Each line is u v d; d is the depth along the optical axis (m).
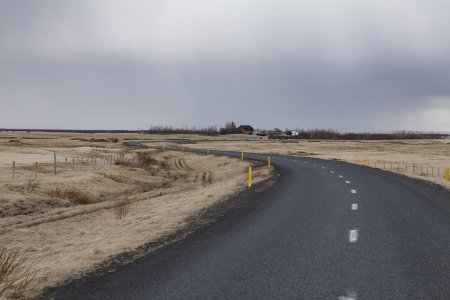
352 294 6.36
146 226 13.31
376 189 21.30
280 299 6.15
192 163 60.28
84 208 21.31
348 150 97.00
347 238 10.20
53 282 7.09
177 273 7.41
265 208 15.20
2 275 7.70
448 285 6.75
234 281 6.96
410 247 9.31
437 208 15.14
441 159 68.25
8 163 37.75
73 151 64.38
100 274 7.48
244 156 63.22
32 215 19.36
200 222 12.78
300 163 46.12
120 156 58.94
